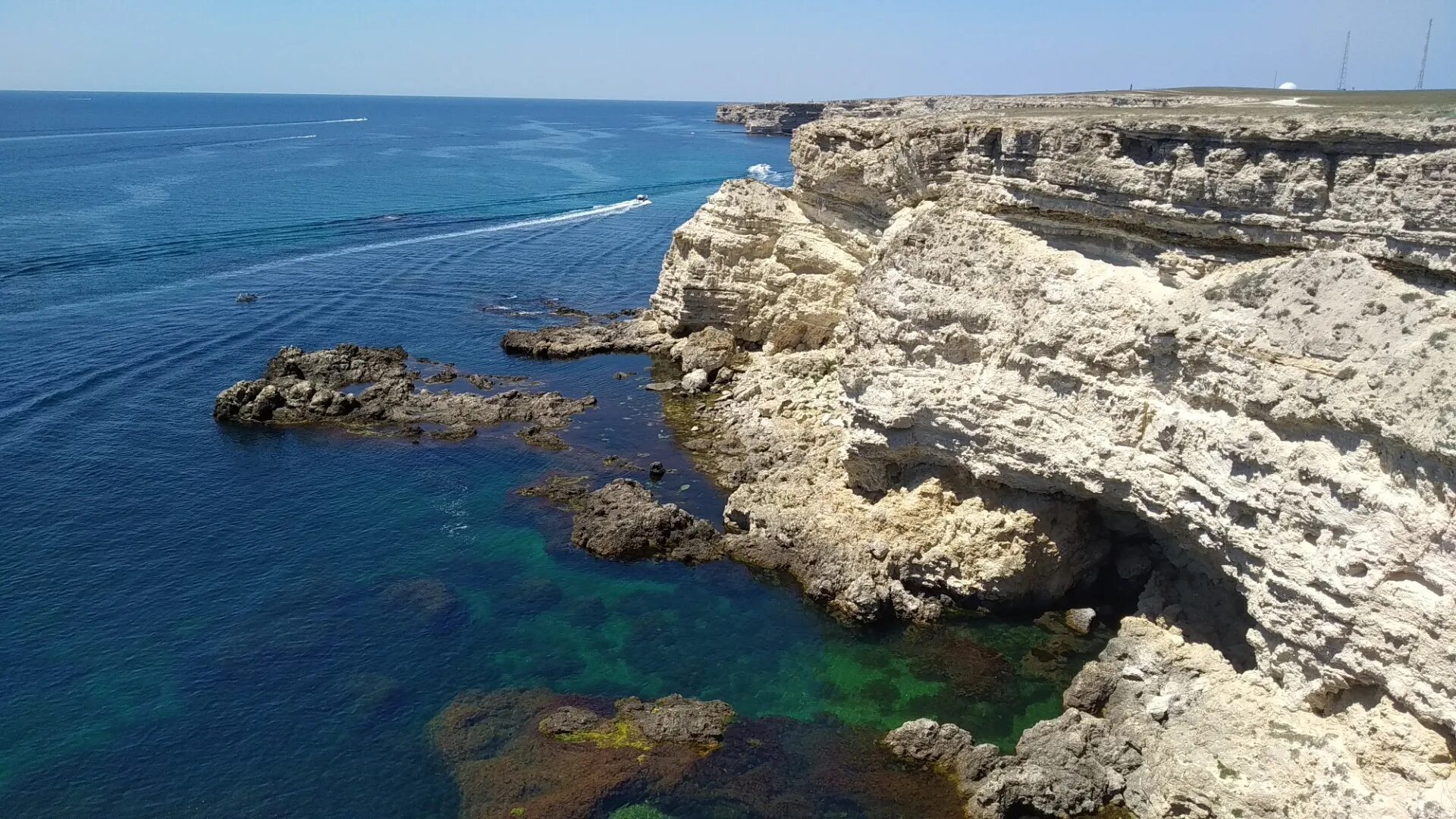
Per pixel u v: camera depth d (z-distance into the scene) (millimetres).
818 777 26219
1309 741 22453
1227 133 25625
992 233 32000
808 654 31594
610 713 28625
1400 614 20844
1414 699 20578
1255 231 25719
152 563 35844
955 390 32594
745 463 44250
